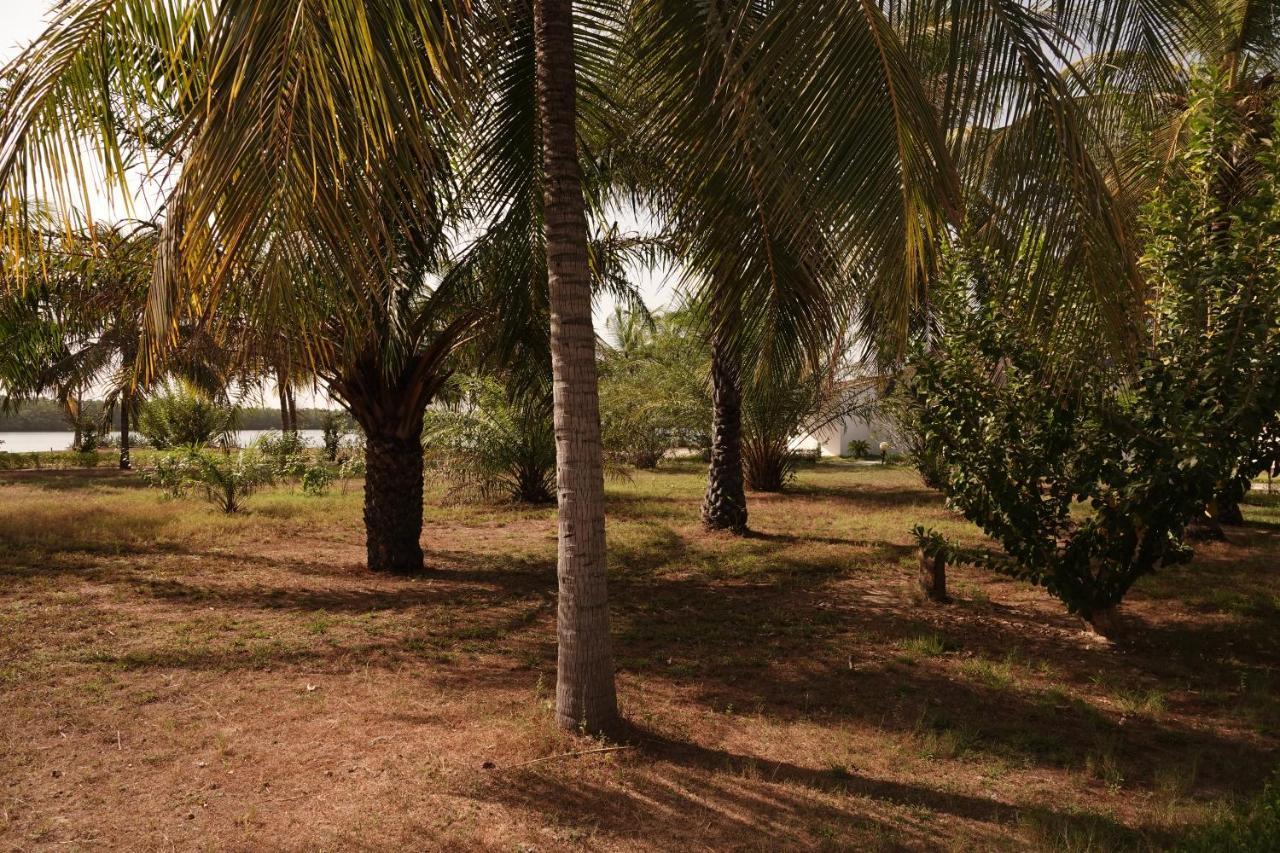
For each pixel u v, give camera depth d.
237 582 7.64
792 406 15.54
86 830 2.97
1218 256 4.93
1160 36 4.23
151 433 24.59
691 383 16.91
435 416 14.77
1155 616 6.65
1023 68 3.09
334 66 2.86
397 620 6.27
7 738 3.83
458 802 3.22
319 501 14.81
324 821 3.06
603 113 5.15
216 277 2.92
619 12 4.63
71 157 3.05
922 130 2.80
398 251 6.41
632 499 15.52
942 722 4.28
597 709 3.92
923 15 3.29
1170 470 5.10
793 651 5.61
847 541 10.58
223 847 2.85
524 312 6.62
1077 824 3.12
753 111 2.92
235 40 2.71
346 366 7.66
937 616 6.63
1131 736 4.15
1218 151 5.15
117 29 3.10
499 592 7.42
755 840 2.96
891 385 6.73
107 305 7.74
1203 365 5.05
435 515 13.33
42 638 5.54
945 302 5.91
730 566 8.80
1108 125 5.94
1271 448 5.19
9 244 3.30
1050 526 5.96
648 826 3.06
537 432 14.36
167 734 3.90
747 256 4.23
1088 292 3.05
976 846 2.94
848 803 3.28
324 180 2.87
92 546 9.38
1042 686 4.92
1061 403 5.35
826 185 2.82
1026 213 3.10
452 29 3.21
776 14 2.85
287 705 4.34
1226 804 3.31
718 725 4.18
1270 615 6.62
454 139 4.51
